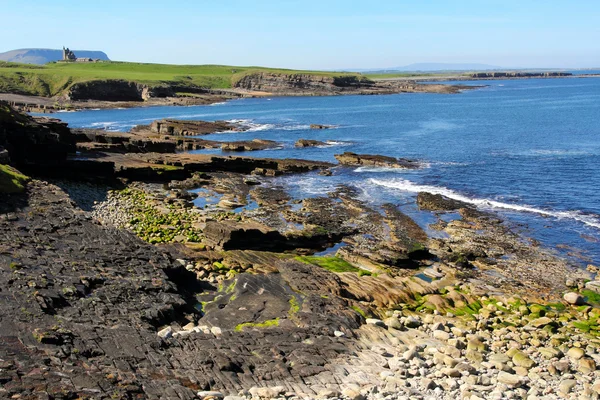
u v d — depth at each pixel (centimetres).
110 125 13400
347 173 7219
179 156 7750
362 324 2811
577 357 2512
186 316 2722
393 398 1955
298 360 2259
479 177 6662
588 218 4875
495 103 18975
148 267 3153
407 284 3475
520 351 2550
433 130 11681
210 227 4234
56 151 6512
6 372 1742
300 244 4331
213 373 2056
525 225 4734
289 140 10706
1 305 2314
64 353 1975
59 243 3331
